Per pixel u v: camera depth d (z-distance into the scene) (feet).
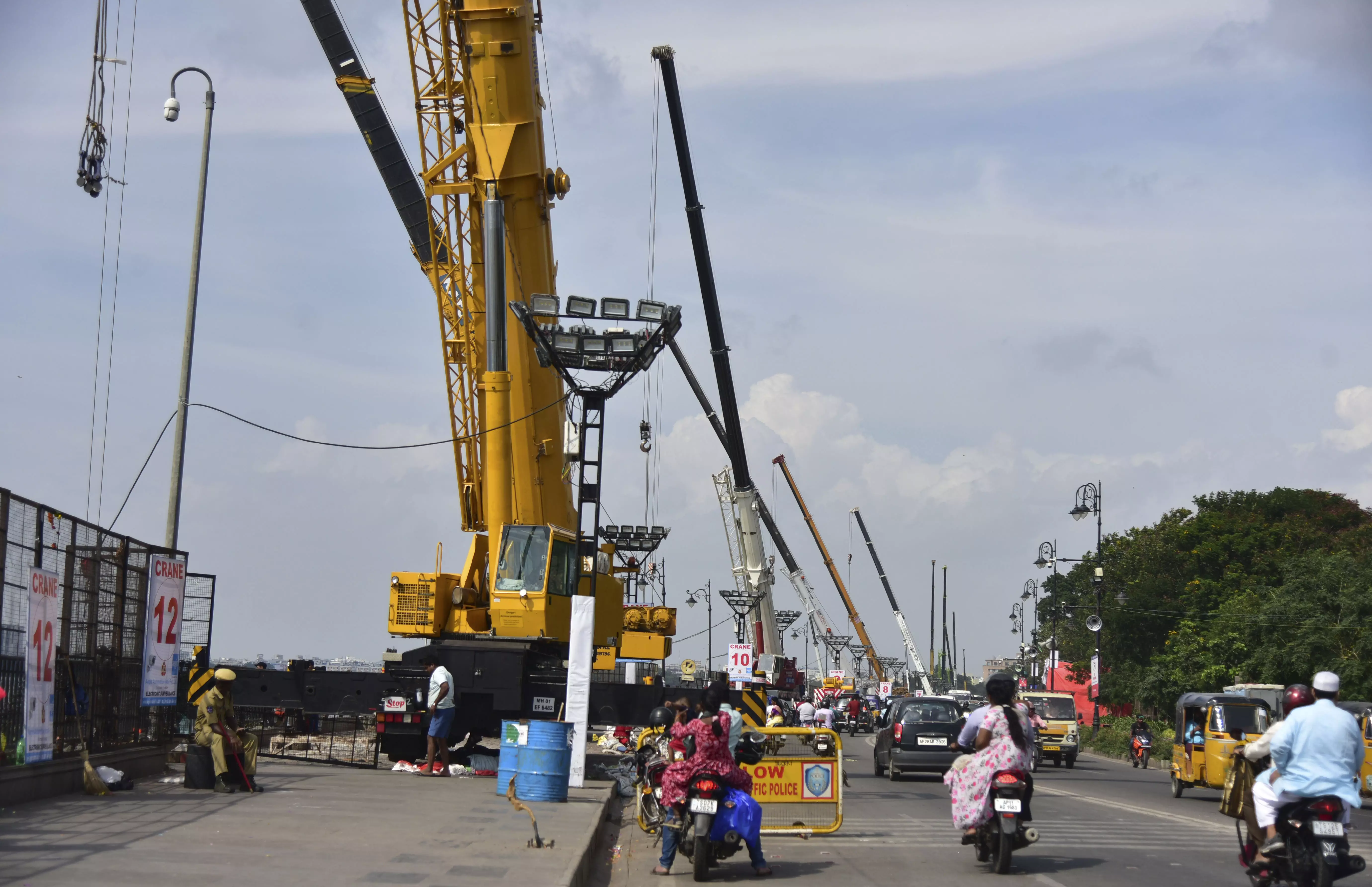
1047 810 63.77
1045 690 218.18
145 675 54.49
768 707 73.61
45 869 29.86
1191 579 223.92
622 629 85.40
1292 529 222.69
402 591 78.33
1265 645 137.69
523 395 81.00
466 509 88.69
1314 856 31.12
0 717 40.96
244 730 53.62
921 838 49.98
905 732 86.22
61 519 45.62
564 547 76.07
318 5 95.30
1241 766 34.47
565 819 46.78
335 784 57.72
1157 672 166.30
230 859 32.78
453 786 59.72
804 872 40.14
